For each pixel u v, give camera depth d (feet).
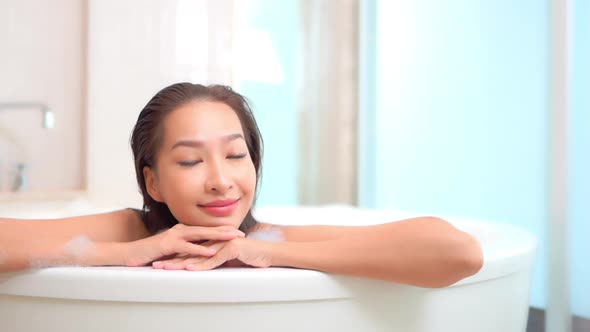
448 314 2.70
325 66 8.81
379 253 2.37
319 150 8.78
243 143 2.65
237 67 6.70
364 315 2.48
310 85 8.63
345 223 5.66
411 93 8.18
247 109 2.94
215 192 2.51
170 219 3.00
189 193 2.51
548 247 6.24
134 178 6.73
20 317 2.40
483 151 7.15
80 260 2.39
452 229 2.42
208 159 2.54
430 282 2.42
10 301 2.40
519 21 6.72
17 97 6.43
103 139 6.75
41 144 6.61
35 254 2.31
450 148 7.59
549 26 6.28
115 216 2.93
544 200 6.46
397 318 2.55
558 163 6.14
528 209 6.63
